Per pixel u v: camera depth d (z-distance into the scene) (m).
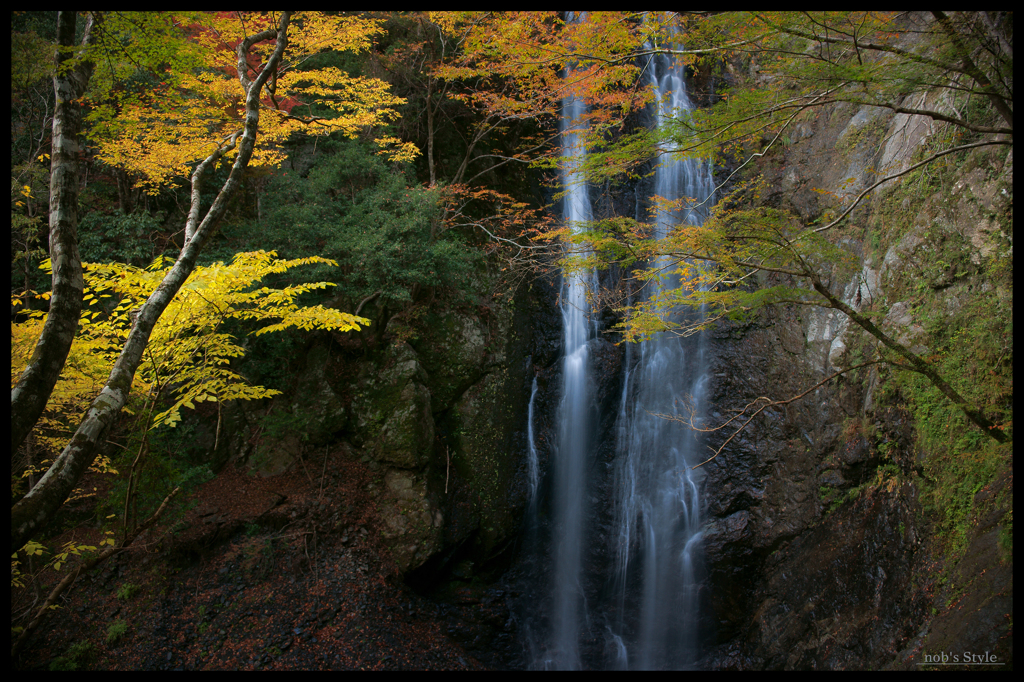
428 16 14.44
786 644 11.16
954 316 9.28
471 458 14.38
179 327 8.10
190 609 9.90
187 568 10.36
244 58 7.85
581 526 15.95
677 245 6.83
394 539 12.30
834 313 13.96
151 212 14.23
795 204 15.52
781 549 12.95
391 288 14.05
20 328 7.41
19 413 4.43
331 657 9.98
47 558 9.66
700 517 14.90
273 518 11.55
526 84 14.20
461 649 11.72
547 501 15.80
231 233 13.70
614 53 7.83
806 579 11.59
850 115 14.93
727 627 13.44
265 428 12.93
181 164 10.52
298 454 12.91
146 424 8.15
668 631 14.09
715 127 6.47
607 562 15.46
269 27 10.96
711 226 6.90
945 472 8.98
